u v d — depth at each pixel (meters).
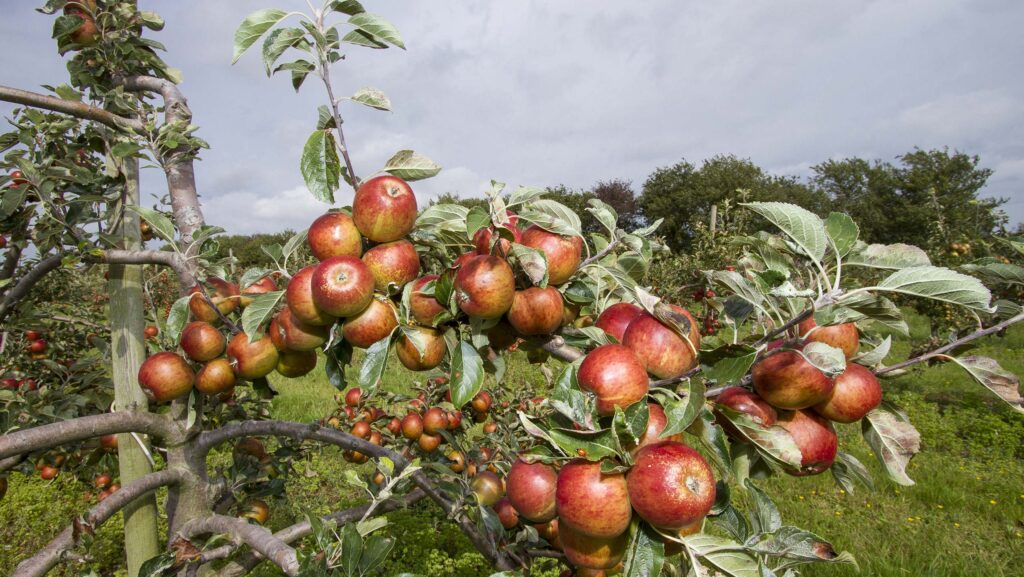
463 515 2.30
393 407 4.27
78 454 3.08
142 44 2.39
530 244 1.48
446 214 1.58
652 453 1.11
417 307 1.45
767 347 1.27
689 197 37.41
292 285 1.47
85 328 4.39
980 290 1.11
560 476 1.17
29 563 1.57
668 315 1.27
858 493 6.08
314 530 1.33
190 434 2.03
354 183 1.51
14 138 2.29
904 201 40.22
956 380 11.18
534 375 7.59
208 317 1.94
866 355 1.41
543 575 3.76
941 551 4.82
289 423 2.18
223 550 1.73
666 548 1.23
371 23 1.43
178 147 2.21
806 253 1.28
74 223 2.19
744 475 1.35
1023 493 5.98
